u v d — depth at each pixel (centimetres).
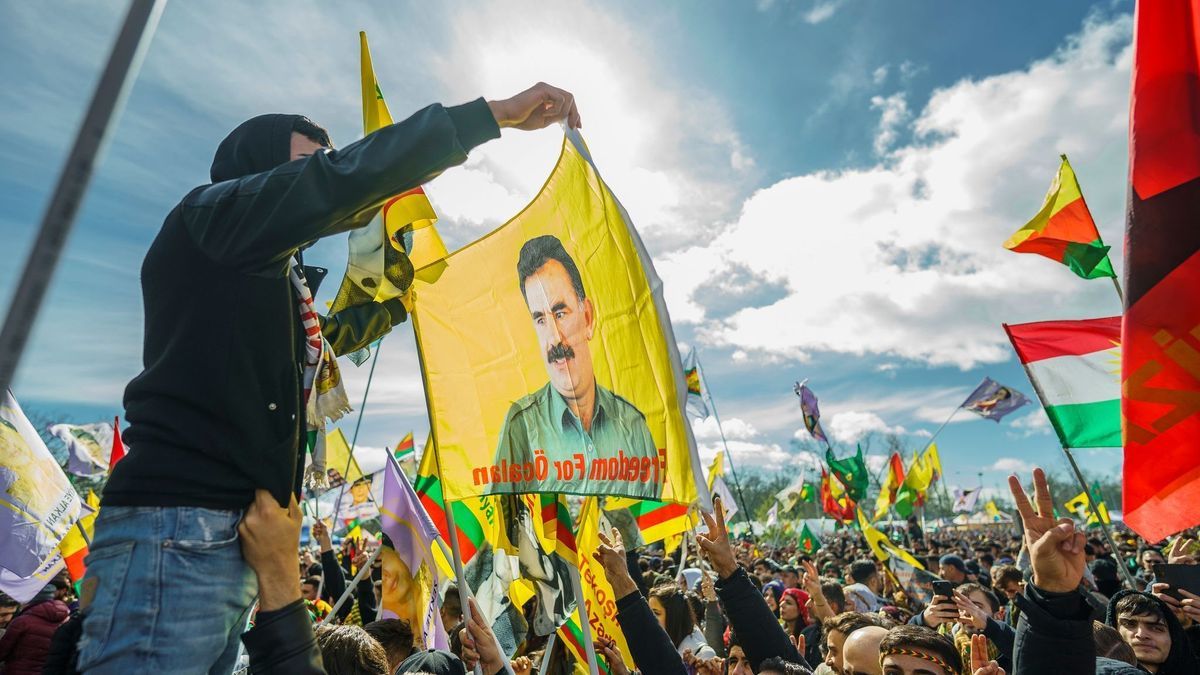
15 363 70
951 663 311
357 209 140
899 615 735
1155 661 436
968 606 479
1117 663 326
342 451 1271
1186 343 221
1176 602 438
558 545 334
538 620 372
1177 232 223
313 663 133
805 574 654
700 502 271
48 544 489
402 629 393
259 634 130
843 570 1330
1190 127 224
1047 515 232
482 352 328
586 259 304
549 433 307
